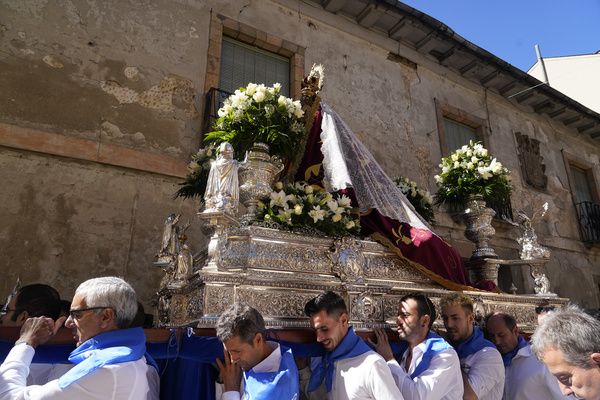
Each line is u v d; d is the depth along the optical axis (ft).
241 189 9.46
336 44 25.12
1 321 6.69
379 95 25.72
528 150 31.65
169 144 17.88
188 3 20.54
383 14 26.20
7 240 13.88
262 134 9.68
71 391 4.99
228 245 8.25
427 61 29.01
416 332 7.89
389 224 10.84
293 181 11.66
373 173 11.74
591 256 31.58
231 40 21.95
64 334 6.05
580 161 35.55
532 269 14.52
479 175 15.75
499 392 8.16
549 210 30.63
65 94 16.28
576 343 4.23
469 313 8.81
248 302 7.44
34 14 16.52
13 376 5.08
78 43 17.11
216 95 19.51
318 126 12.20
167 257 9.04
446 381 7.12
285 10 23.85
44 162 15.26
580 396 4.18
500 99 32.30
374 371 6.36
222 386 6.70
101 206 15.78
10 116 15.03
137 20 18.81
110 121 16.89
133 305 5.93
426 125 27.07
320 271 8.87
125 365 5.36
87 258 14.96
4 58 15.48
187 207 17.43
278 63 23.13
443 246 11.00
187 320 7.77
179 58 19.36
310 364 7.77
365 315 8.60
